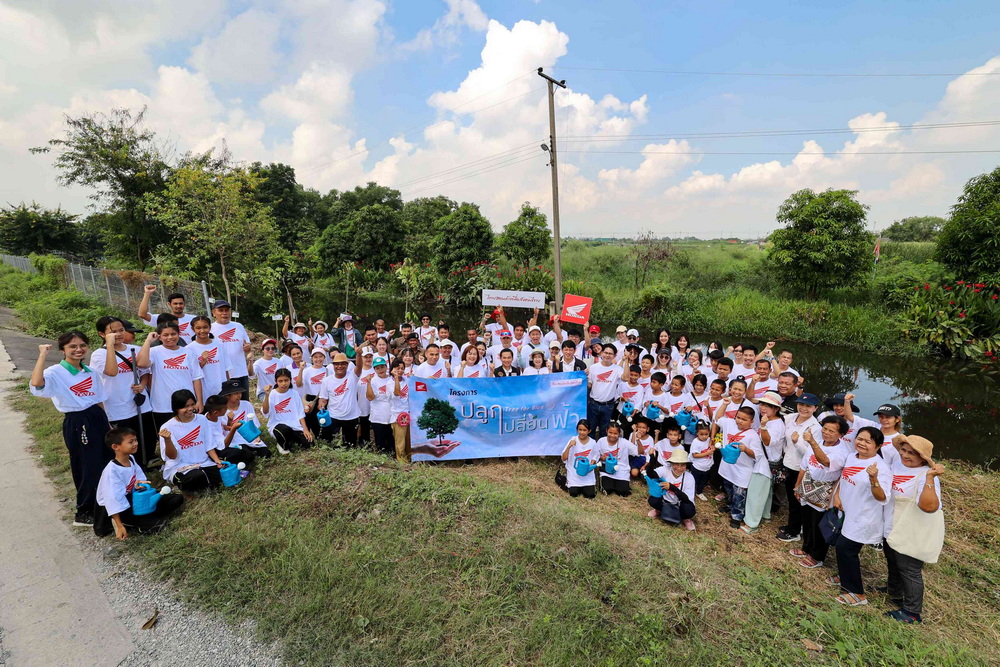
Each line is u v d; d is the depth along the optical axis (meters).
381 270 33.75
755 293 21.28
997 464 8.09
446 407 7.24
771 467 5.81
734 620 3.73
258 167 39.97
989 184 14.83
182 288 15.12
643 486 7.03
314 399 7.51
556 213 16.72
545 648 3.35
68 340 4.67
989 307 14.08
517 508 5.00
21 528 4.73
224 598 3.85
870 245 18.02
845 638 3.61
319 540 4.43
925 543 4.15
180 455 5.17
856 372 13.75
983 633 4.26
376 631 3.52
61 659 3.29
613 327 20.62
